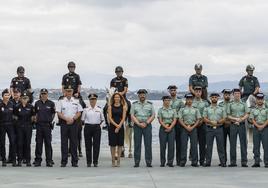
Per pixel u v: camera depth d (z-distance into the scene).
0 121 15.17
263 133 15.02
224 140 15.40
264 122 15.02
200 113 15.45
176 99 15.98
